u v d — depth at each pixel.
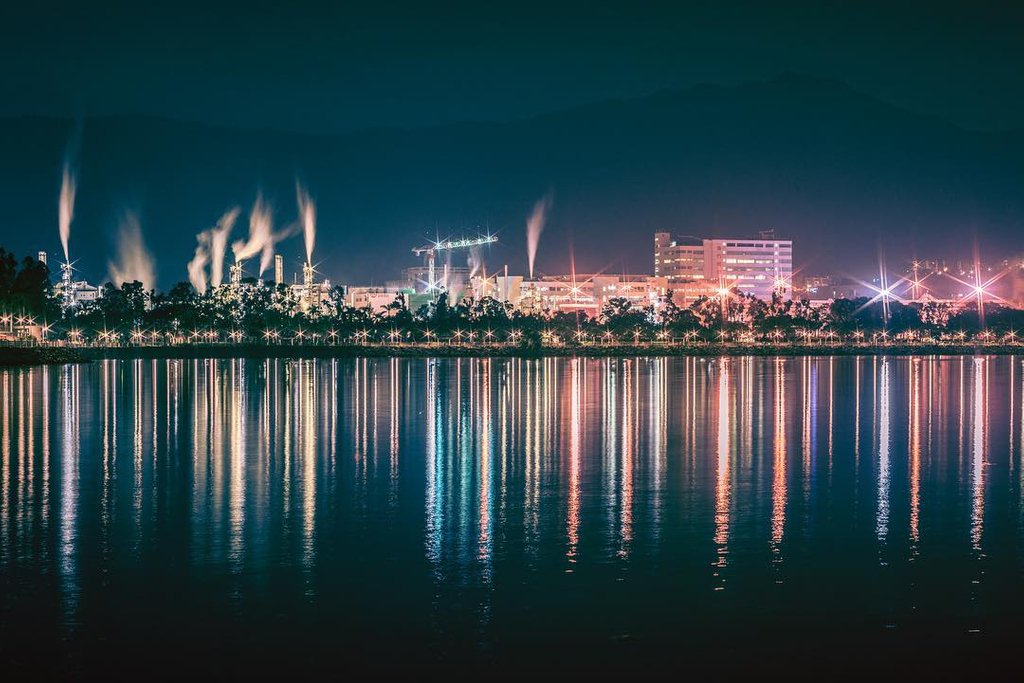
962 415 97.75
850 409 105.06
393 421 90.88
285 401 113.38
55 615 31.17
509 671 27.30
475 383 151.75
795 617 31.17
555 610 31.77
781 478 56.66
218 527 43.03
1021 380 161.38
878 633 29.88
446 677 26.92
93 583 34.31
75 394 121.50
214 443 72.81
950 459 64.69
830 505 48.19
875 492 51.84
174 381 149.62
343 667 27.48
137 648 28.66
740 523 44.00
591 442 74.44
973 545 39.84
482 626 30.42
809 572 35.91
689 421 91.44
